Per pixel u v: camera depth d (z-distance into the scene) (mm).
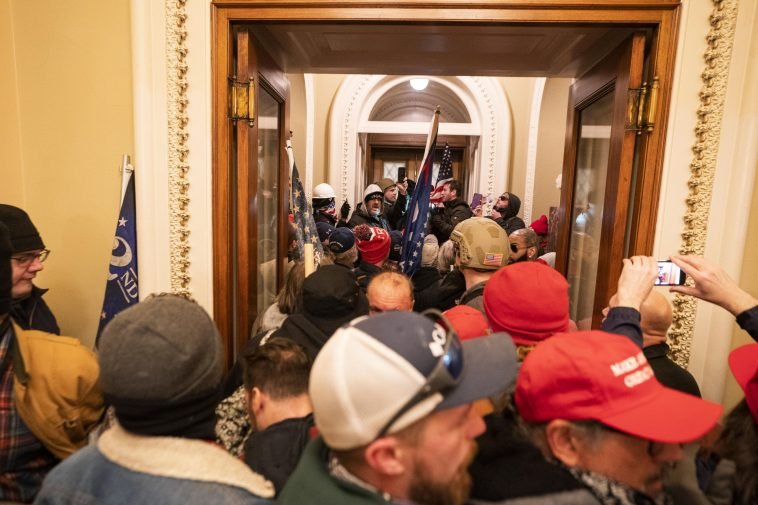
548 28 1372
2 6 1423
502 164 4598
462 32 1471
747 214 1279
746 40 1246
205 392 637
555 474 559
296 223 1845
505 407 750
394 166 5531
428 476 497
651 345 1053
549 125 4109
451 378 496
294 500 533
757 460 713
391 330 520
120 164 1472
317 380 523
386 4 1342
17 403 921
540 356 640
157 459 589
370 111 4859
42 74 1465
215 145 1427
